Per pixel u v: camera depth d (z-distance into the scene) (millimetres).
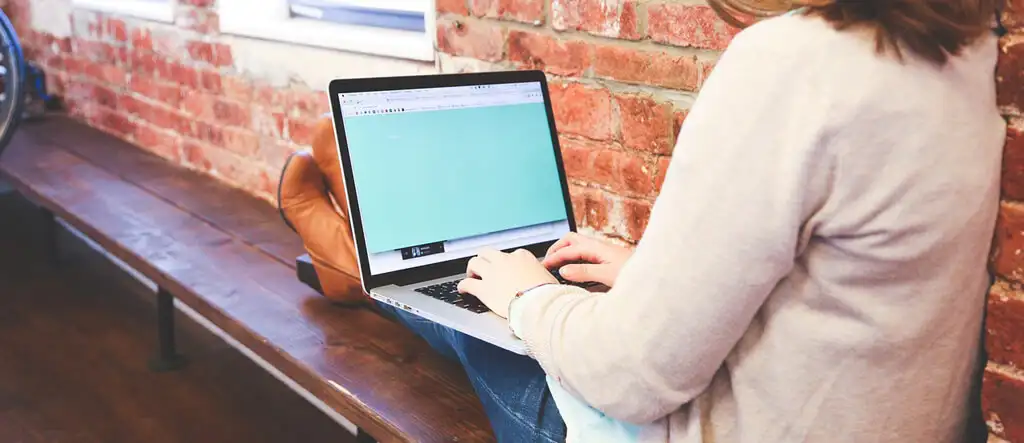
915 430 857
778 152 765
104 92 3279
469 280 1154
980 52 849
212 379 2344
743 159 773
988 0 792
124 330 2627
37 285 2953
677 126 1481
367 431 1352
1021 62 880
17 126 3008
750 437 864
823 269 802
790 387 838
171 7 2787
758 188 768
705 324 806
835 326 812
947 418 894
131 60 3070
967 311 863
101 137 3260
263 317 1679
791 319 827
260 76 2490
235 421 2135
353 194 1324
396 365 1473
